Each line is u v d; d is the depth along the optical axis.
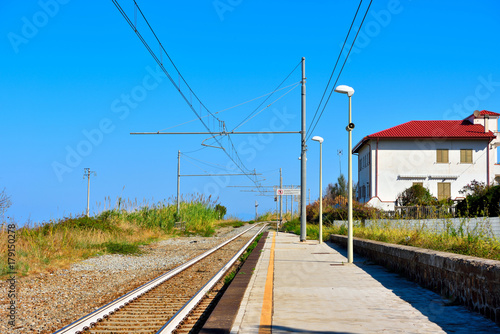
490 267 7.14
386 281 11.77
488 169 48.09
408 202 43.19
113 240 26.19
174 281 13.78
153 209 39.91
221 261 19.81
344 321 7.19
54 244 20.52
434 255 9.91
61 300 10.77
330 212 41.72
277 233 42.66
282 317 7.55
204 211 50.47
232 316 7.50
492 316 7.07
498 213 22.03
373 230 21.66
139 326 8.10
